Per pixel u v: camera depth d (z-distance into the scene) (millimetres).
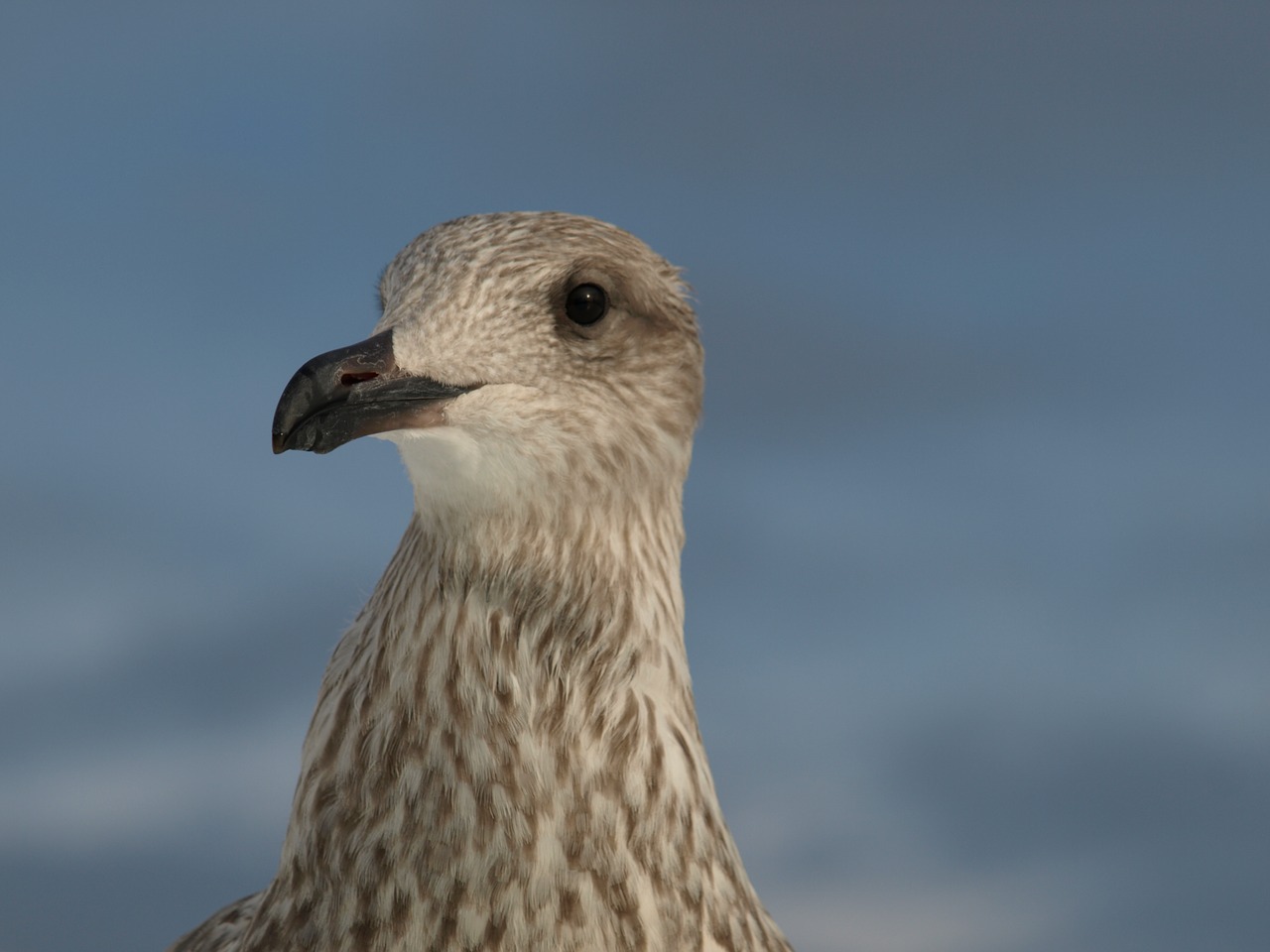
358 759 6734
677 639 7285
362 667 6898
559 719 6789
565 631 6879
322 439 6797
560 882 6582
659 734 6938
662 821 6805
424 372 6938
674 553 7465
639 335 7445
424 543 6957
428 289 7195
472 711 6707
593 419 7109
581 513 6980
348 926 6625
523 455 6910
